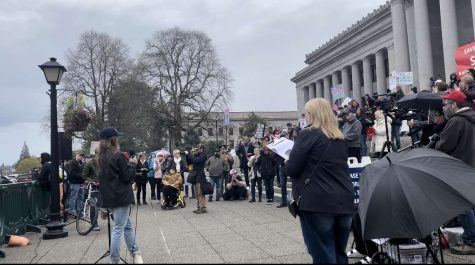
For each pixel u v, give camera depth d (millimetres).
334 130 4145
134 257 6129
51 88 10195
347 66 54750
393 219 4133
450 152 6051
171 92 50375
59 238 9328
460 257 5711
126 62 48156
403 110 7758
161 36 50500
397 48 37312
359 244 5820
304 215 4055
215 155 15898
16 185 10000
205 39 51156
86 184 12648
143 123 48656
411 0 36406
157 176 17203
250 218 10289
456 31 28531
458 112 6062
